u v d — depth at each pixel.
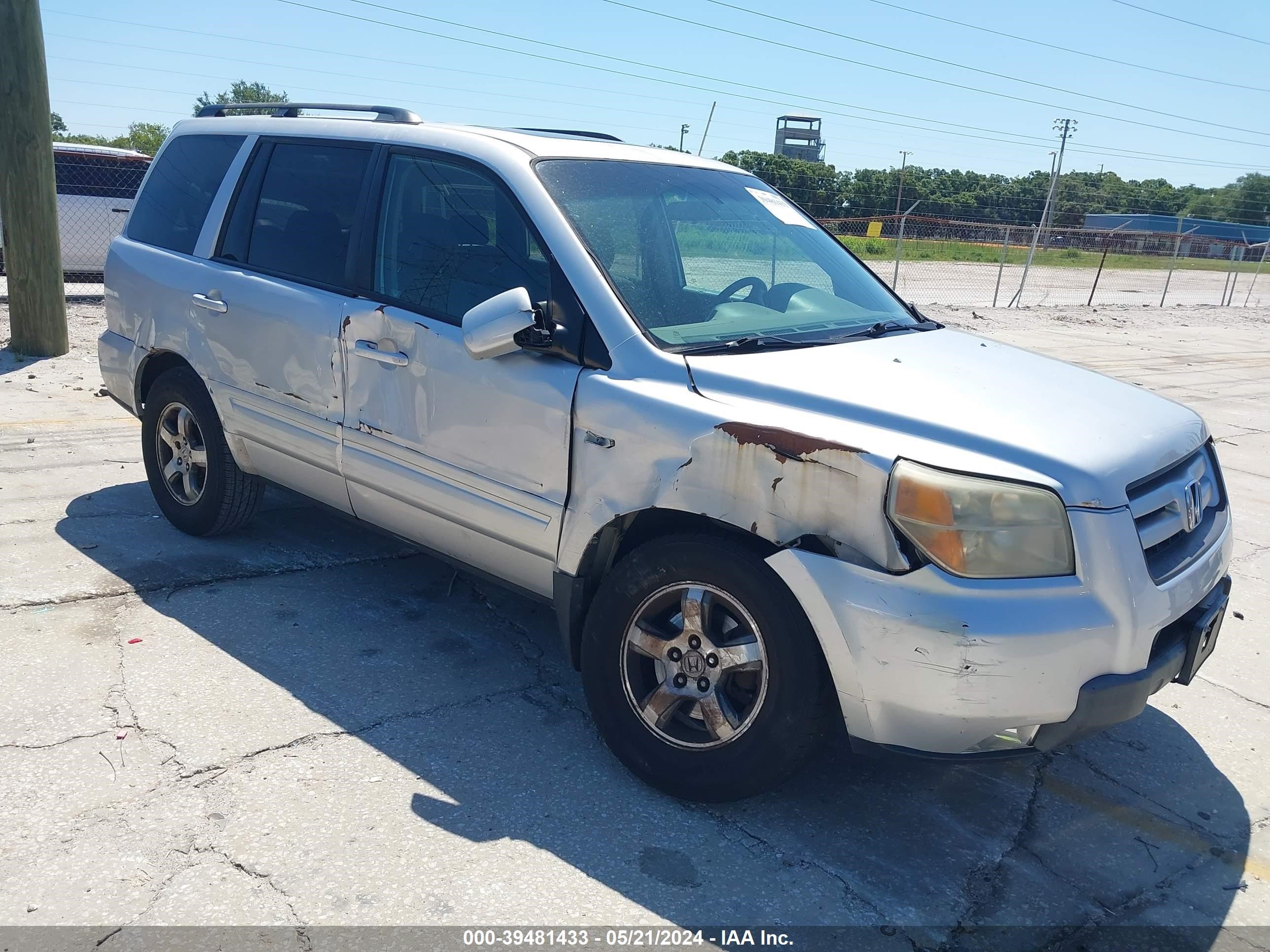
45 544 4.80
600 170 3.80
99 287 13.76
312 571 4.74
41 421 6.98
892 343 3.59
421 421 3.68
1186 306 26.89
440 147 3.84
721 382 3.06
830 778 3.36
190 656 3.85
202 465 4.84
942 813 3.21
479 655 4.05
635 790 3.20
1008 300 24.30
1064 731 2.71
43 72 8.54
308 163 4.35
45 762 3.12
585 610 3.40
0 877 2.62
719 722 3.01
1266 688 4.24
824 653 2.79
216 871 2.69
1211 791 3.45
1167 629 2.95
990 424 2.83
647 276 3.47
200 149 4.96
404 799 3.06
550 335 3.28
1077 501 2.66
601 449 3.16
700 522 3.11
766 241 4.06
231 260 4.54
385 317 3.77
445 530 3.75
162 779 3.08
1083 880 2.93
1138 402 3.38
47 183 8.70
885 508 2.68
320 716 3.50
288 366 4.17
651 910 2.66
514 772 3.25
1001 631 2.59
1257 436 9.35
